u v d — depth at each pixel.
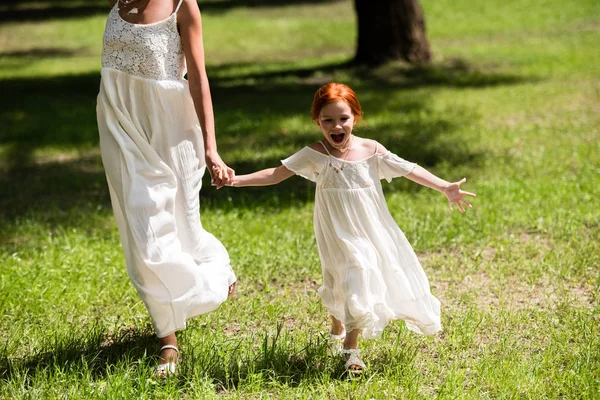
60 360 5.19
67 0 39.28
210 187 10.45
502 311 5.86
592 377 4.72
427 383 4.84
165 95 4.97
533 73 19.20
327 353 5.27
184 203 5.07
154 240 4.86
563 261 6.96
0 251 7.83
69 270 7.02
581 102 15.26
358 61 21.75
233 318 6.02
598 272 6.74
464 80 18.88
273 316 6.00
